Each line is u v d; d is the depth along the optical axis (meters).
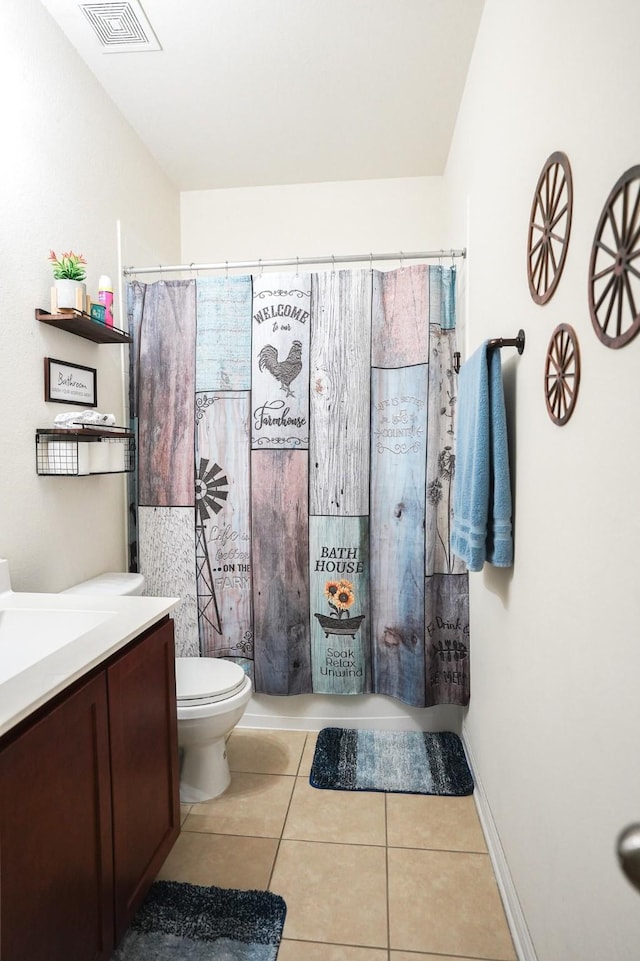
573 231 1.00
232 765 2.09
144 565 2.29
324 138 2.54
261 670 2.27
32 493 1.66
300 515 2.21
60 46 1.82
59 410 1.79
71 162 1.89
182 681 1.85
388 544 2.20
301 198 2.97
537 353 1.23
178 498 2.26
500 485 1.43
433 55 2.00
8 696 0.92
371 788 1.92
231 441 2.23
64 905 1.00
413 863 1.58
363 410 2.15
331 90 2.19
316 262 2.18
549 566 1.13
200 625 2.28
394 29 1.87
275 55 1.99
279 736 2.30
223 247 3.01
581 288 0.96
